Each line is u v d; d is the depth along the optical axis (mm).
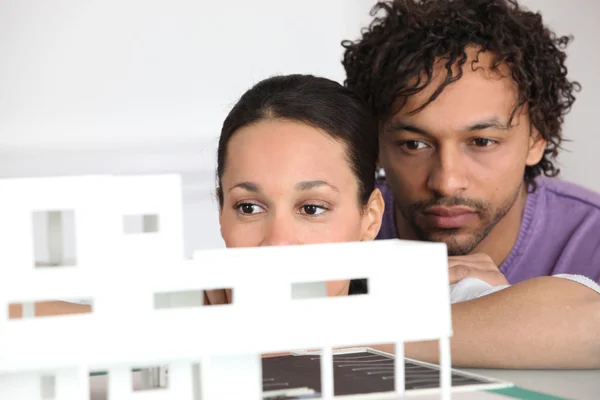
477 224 1412
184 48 4250
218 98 4285
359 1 4258
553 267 1659
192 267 619
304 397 748
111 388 639
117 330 608
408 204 1438
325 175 1075
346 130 1123
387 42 1441
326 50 4293
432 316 667
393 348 1018
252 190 1066
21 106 4199
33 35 4184
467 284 1218
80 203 622
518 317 994
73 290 604
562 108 1709
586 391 856
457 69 1350
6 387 628
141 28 4227
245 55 4273
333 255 646
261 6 4254
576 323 984
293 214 1073
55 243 726
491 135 1358
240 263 628
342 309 648
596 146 3445
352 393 762
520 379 925
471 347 982
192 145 4117
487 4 1452
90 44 4211
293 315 638
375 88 1442
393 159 1431
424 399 757
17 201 605
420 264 664
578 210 1708
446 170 1360
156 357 614
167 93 4258
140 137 4219
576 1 3520
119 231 633
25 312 709
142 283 612
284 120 1088
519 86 1387
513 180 1421
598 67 3500
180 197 645
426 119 1354
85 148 4117
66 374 631
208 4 4227
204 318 622
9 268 598
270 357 983
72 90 4219
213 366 650
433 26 1387
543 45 1558
